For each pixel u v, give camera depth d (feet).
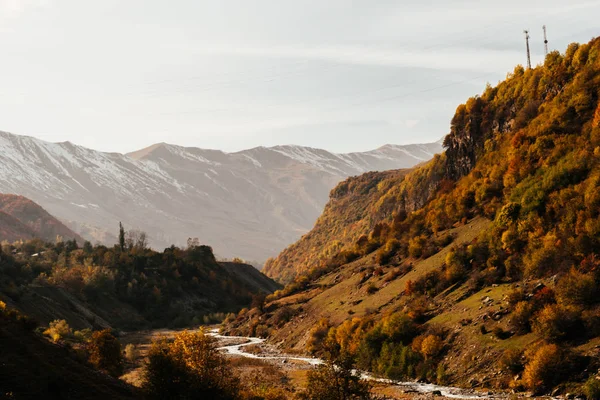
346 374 144.77
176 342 156.25
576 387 161.48
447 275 281.13
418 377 213.25
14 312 161.27
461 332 221.05
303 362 284.41
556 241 232.73
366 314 300.20
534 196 270.67
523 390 174.60
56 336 246.47
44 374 132.46
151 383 146.51
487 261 268.82
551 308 190.29
